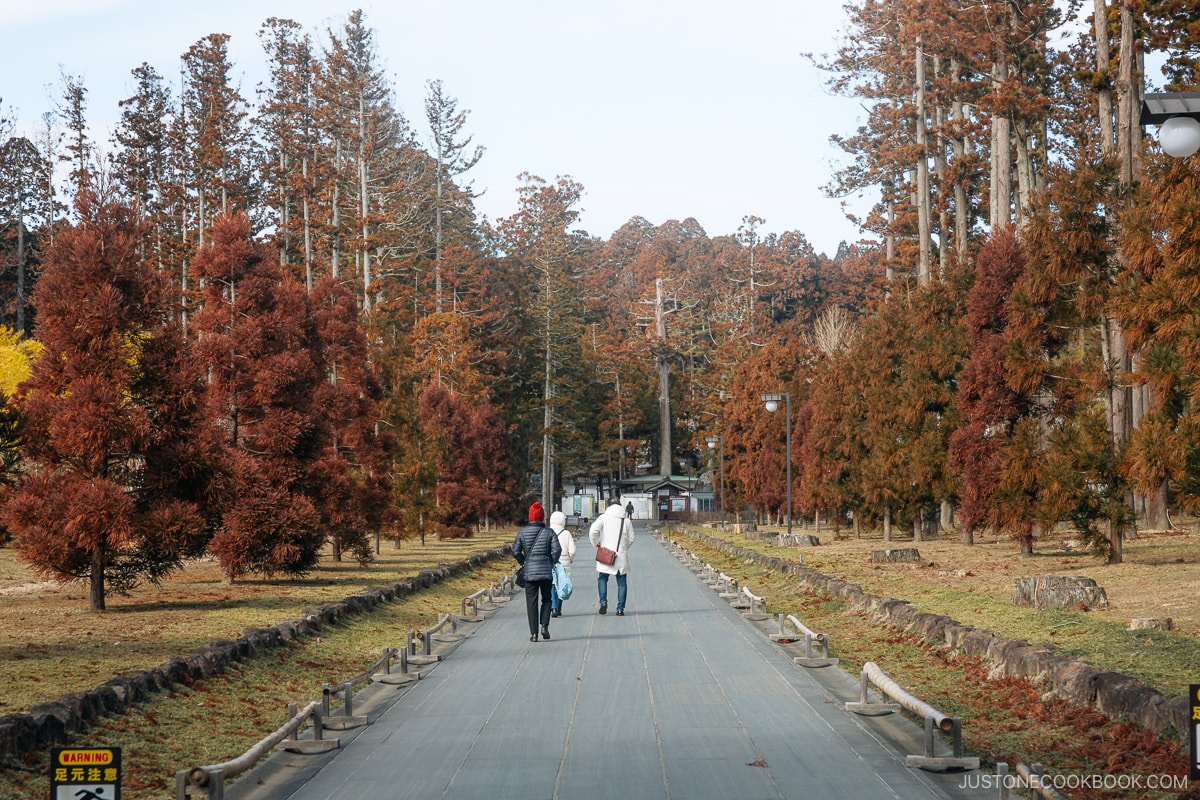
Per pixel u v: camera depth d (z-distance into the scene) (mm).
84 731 9266
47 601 20656
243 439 25078
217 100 66625
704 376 107188
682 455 118000
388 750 9242
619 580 20172
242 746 9500
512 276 96438
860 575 25031
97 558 18953
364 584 25156
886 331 37438
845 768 8312
